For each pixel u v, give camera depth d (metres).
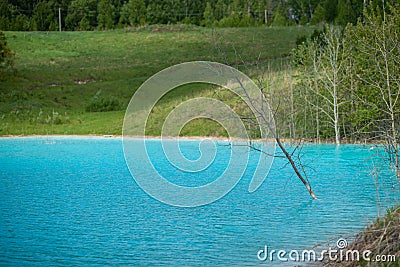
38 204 14.71
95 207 14.32
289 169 20.69
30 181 18.36
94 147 29.00
